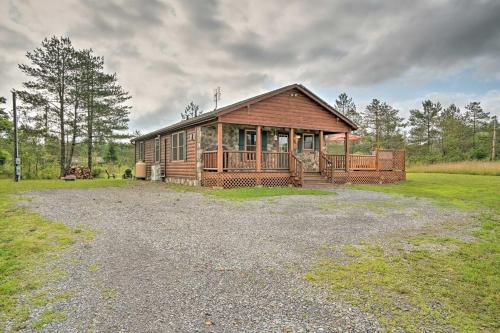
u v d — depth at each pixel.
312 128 15.58
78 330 2.47
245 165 14.66
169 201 9.40
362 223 6.40
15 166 17.67
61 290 3.22
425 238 5.27
